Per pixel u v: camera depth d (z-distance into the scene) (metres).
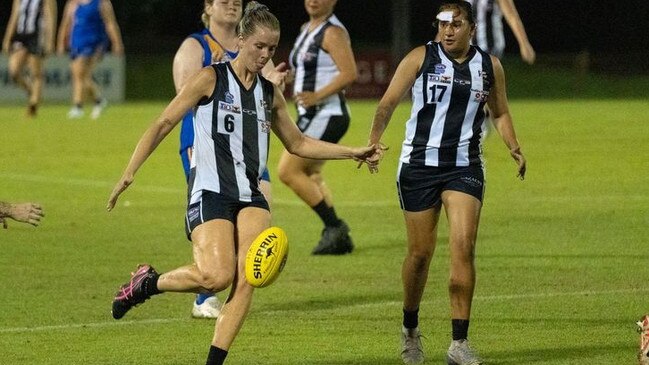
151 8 157.12
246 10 25.50
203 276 24.48
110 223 50.19
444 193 27.23
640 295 34.94
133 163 24.98
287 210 53.69
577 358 27.80
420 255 27.52
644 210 51.50
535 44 166.50
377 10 167.12
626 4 165.62
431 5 165.75
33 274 39.38
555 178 62.50
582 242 44.12
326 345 29.61
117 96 124.94
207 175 25.33
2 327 31.77
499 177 63.31
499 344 29.33
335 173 66.69
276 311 33.69
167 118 25.17
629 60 154.62
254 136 25.52
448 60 27.38
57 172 67.12
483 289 36.16
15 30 97.19
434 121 27.36
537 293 35.44
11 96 120.69
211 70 25.39
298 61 43.09
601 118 97.25
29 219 24.89
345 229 42.91
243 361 28.05
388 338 30.31
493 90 27.97
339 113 42.84
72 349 29.31
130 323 32.22
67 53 122.75
